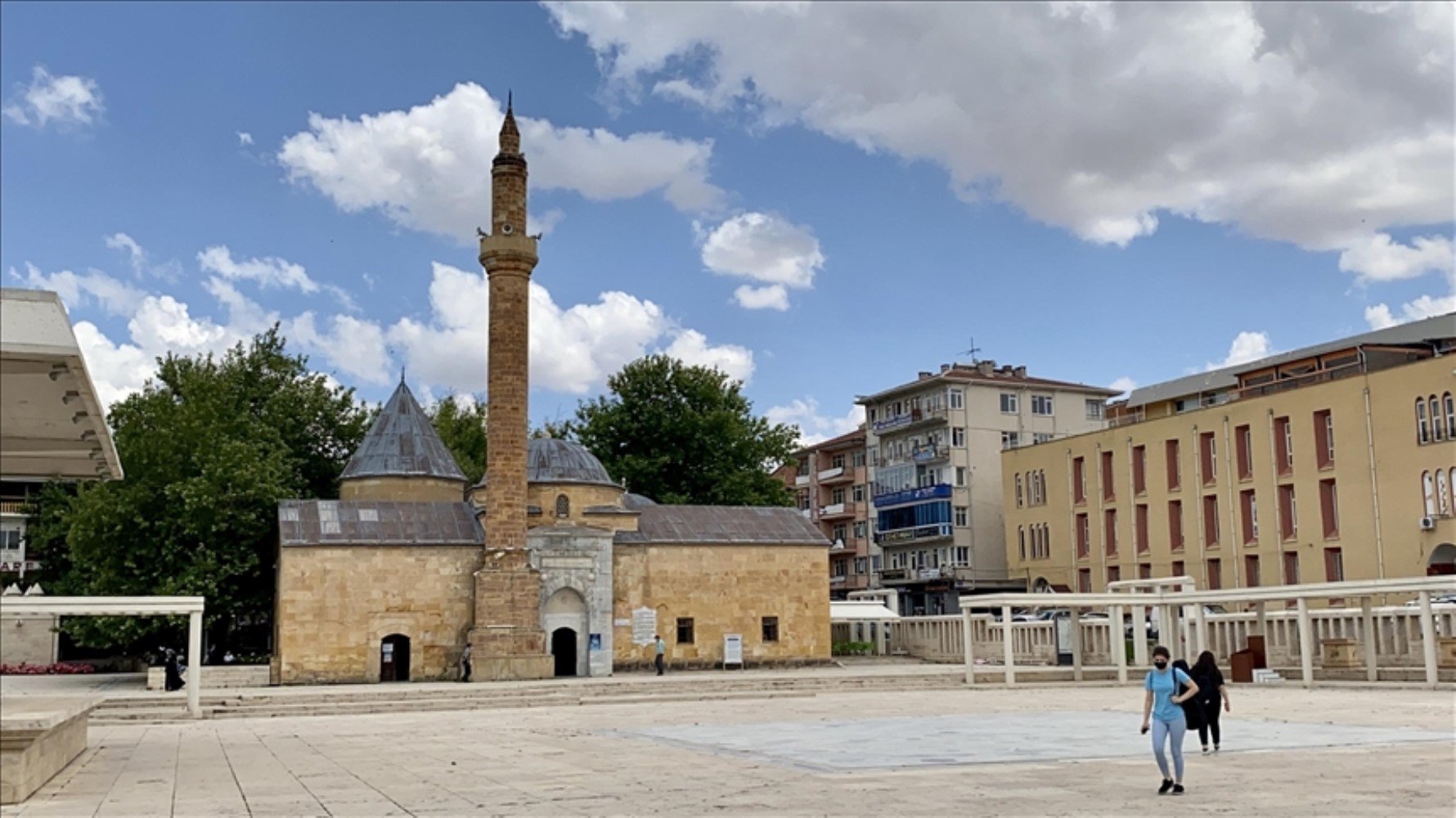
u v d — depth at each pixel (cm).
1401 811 1673
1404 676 4375
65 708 2359
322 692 4656
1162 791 1895
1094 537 8419
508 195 5697
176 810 1842
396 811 1817
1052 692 4762
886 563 10581
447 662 5597
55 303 1705
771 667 6259
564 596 5791
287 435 7431
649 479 8375
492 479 5597
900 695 4659
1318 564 6775
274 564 6406
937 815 1698
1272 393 7388
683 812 1755
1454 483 6025
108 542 6044
